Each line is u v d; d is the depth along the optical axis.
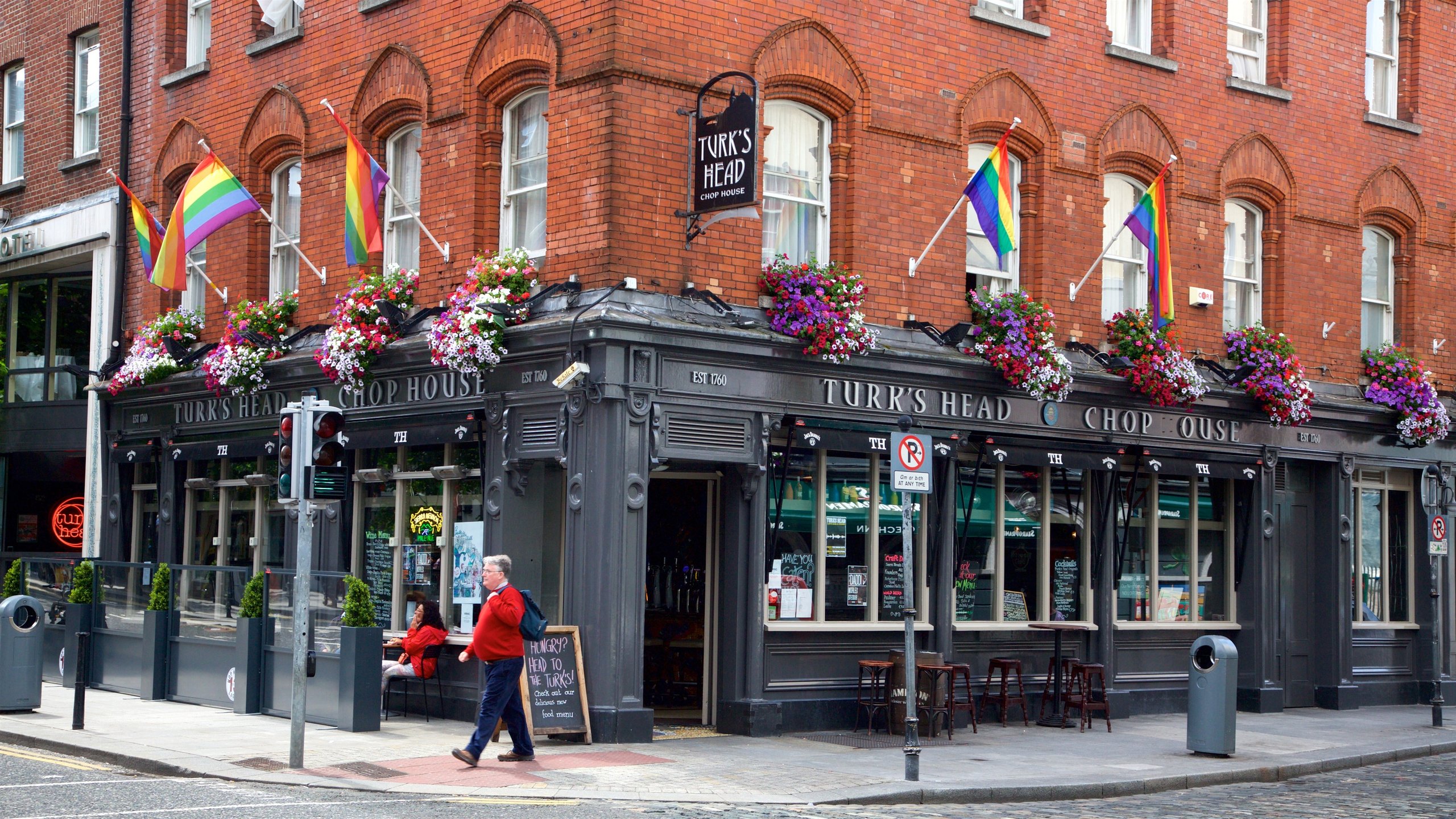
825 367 16.02
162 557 20.67
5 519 24.58
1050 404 18.00
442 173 17.00
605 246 14.77
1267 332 20.05
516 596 12.80
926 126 17.19
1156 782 13.48
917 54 17.14
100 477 21.92
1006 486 18.03
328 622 15.09
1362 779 14.68
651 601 16.81
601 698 14.45
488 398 15.70
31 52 24.11
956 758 14.39
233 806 10.62
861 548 16.67
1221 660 15.16
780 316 15.64
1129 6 19.61
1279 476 20.67
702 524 16.64
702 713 16.20
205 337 20.56
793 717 15.77
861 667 16.00
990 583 17.83
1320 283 21.14
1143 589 19.42
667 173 15.17
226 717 15.72
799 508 16.19
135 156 22.02
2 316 24.52
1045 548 18.22
